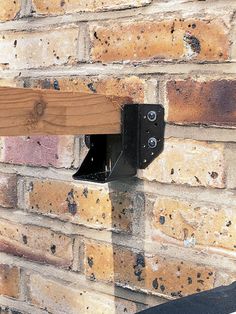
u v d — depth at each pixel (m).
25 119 0.66
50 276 0.98
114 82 0.87
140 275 0.86
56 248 0.97
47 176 0.97
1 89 0.64
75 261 0.94
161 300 0.84
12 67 1.01
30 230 1.01
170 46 0.80
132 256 0.87
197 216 0.79
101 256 0.91
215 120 0.77
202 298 0.60
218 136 0.77
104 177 0.81
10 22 1.00
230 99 0.75
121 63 0.86
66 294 0.96
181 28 0.79
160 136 0.82
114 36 0.86
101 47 0.88
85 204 0.92
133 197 0.86
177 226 0.81
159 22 0.81
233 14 0.74
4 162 1.04
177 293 0.82
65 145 0.94
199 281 0.80
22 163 1.01
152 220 0.84
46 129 0.69
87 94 0.73
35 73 0.97
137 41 0.83
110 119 0.77
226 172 0.76
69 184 0.94
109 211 0.89
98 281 0.91
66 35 0.92
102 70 0.88
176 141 0.80
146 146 0.82
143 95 0.83
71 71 0.92
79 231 0.93
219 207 0.77
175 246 0.82
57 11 0.93
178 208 0.81
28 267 1.02
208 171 0.78
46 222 0.98
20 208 1.02
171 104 0.80
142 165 0.83
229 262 0.77
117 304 0.89
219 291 0.62
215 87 0.76
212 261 0.78
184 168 0.80
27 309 1.03
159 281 0.84
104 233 0.90
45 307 1.00
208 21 0.76
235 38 0.74
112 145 0.82
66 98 0.71
